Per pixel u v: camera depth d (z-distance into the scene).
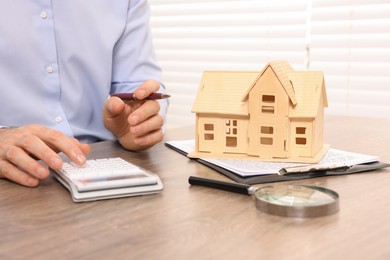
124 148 1.04
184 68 2.23
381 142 1.05
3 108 1.30
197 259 0.49
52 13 1.31
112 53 1.41
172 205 0.66
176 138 1.14
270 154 0.88
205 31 2.14
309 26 1.91
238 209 0.64
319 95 0.87
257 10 2.01
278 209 0.61
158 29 2.27
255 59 2.04
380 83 1.80
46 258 0.50
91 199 0.68
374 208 0.63
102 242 0.54
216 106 0.90
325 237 0.54
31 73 1.31
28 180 0.75
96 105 1.43
